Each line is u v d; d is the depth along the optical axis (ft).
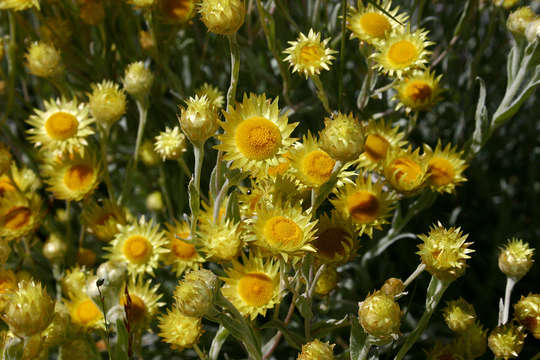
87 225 1.77
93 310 1.62
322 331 1.56
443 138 2.11
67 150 1.76
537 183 2.10
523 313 1.52
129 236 1.68
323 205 1.76
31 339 1.43
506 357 1.52
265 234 1.44
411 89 1.72
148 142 1.85
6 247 1.60
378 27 1.71
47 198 1.89
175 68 2.04
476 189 2.06
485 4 1.96
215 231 1.44
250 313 1.50
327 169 1.47
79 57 1.97
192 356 1.81
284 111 1.86
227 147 1.46
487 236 2.04
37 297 1.41
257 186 1.53
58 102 1.76
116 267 1.52
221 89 1.96
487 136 1.70
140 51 1.94
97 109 1.69
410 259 1.93
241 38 1.91
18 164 2.01
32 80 2.16
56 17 1.98
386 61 1.69
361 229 1.58
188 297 1.40
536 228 2.02
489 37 1.91
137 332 1.62
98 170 1.75
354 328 1.45
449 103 2.04
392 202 1.59
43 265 1.86
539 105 2.13
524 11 1.65
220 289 1.47
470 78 1.94
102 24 1.91
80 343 1.59
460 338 1.58
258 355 1.49
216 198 1.47
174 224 1.87
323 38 1.86
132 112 1.97
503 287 1.97
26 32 1.95
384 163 1.62
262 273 1.52
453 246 1.45
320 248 1.51
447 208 2.03
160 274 1.84
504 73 2.20
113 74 1.97
